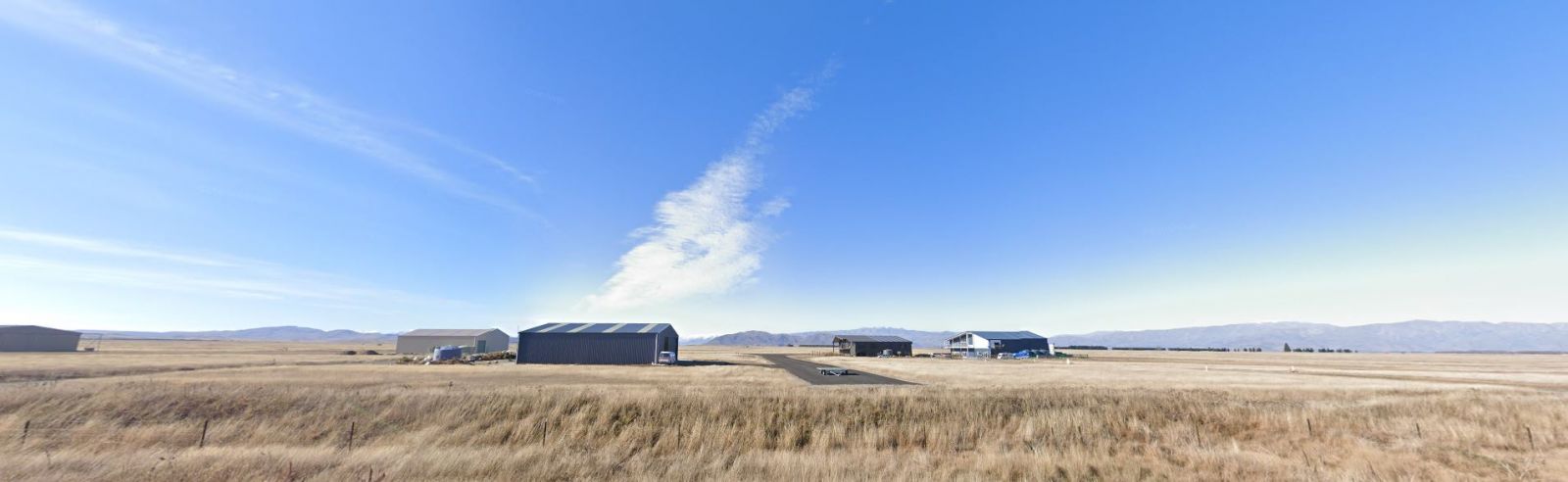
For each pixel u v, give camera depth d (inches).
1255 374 2037.4
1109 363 3061.0
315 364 2108.8
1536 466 657.6
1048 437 834.8
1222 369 2410.2
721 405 931.3
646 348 2516.0
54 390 946.7
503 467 579.5
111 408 876.0
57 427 804.6
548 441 813.2
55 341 3425.2
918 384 1460.4
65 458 588.7
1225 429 897.5
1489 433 844.6
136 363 1914.4
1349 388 1343.5
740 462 624.7
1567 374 2250.2
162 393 936.9
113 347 4446.4
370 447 733.3
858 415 911.7
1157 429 884.0
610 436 837.8
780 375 1838.1
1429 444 781.9
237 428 824.3
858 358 3895.2
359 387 1072.8
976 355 4315.9
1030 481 572.7
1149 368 2465.6
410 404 919.0
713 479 563.8
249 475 525.7
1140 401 1010.1
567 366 2223.2
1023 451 744.3
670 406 927.7
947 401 985.5
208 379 1272.1
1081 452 726.5
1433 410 983.0
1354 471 607.2
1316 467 631.8
